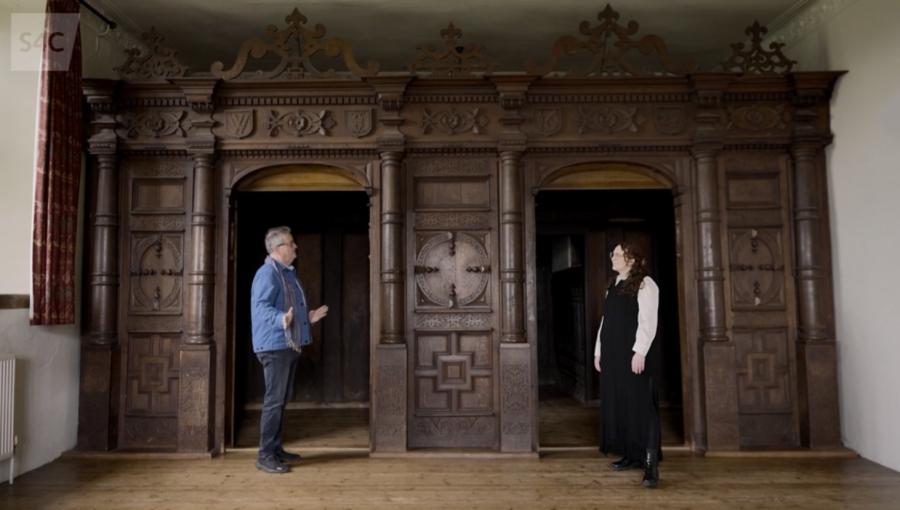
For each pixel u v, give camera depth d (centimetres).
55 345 378
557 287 712
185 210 411
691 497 311
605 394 364
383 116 407
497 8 450
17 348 347
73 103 376
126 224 411
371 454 388
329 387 588
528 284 408
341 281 594
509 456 384
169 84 400
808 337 399
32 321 345
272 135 409
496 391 403
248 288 574
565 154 415
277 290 362
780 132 412
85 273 405
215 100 407
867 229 376
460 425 402
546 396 637
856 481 335
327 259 596
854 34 388
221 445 398
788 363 407
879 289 366
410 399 403
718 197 411
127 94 406
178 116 411
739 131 412
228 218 412
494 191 414
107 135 403
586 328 589
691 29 484
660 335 583
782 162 418
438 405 404
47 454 371
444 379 405
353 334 594
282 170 424
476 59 411
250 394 578
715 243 404
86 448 390
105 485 331
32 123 375
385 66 560
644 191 582
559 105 414
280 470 354
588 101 413
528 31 489
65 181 366
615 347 349
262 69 554
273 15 454
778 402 405
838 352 401
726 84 400
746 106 414
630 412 337
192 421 391
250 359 580
